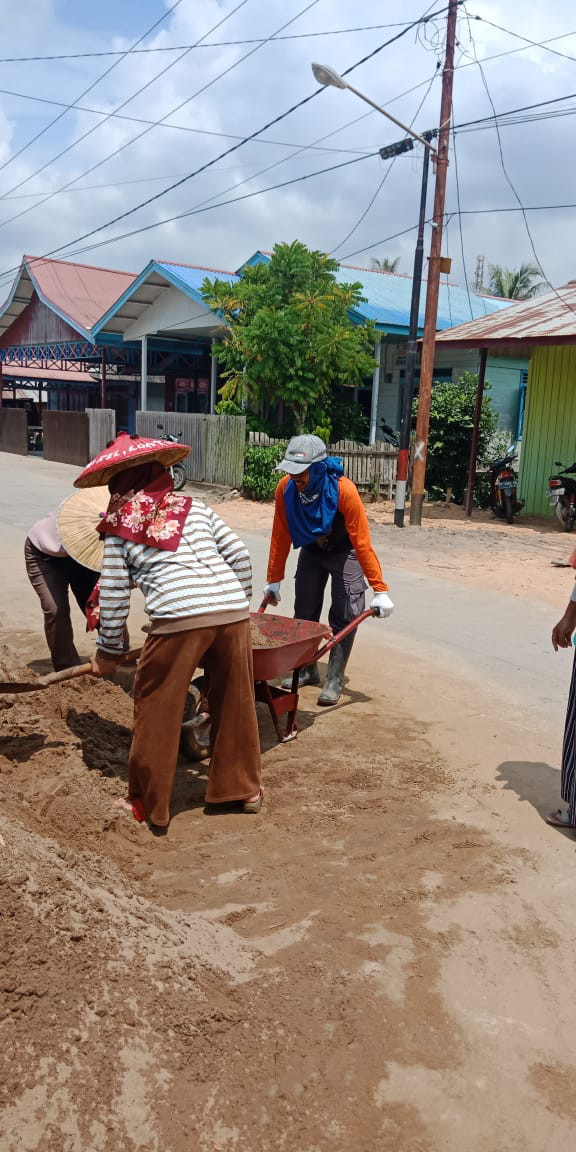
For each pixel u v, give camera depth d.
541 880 3.56
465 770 4.65
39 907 2.69
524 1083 2.48
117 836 3.78
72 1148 2.09
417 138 12.56
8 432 28.61
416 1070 2.49
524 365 22.02
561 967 3.00
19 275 29.64
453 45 12.57
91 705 5.05
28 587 8.73
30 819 3.63
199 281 21.95
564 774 3.96
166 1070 2.34
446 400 17.33
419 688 6.04
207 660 3.94
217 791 4.05
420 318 20.91
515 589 9.20
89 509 5.16
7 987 2.38
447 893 3.43
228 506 15.90
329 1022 2.64
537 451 15.53
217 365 23.92
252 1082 2.37
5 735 4.46
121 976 2.56
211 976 2.74
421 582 9.50
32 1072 2.21
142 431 20.11
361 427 19.77
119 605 3.84
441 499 18.05
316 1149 2.21
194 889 3.40
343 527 5.41
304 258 17.53
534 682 6.22
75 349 29.11
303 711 5.55
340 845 3.80
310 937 3.08
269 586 5.70
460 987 2.86
